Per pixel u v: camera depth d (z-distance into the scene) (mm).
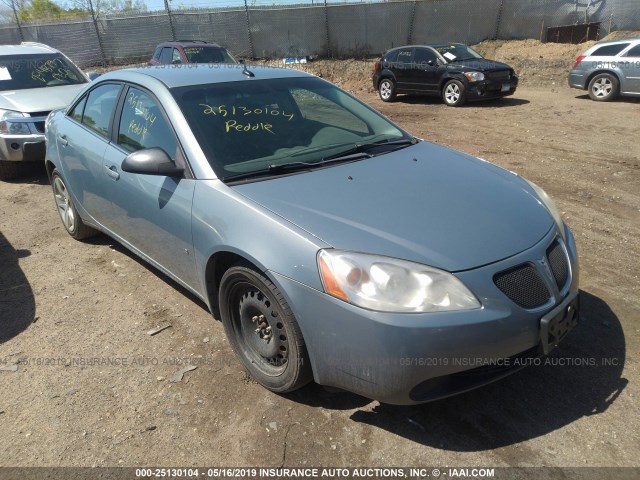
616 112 11312
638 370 3006
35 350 3396
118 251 4871
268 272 2574
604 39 18922
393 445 2557
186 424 2723
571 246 2945
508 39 20781
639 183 6316
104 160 3906
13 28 22375
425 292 2303
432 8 20688
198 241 3021
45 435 2682
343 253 2410
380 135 3771
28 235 5332
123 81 3955
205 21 21766
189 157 3133
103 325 3656
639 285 3924
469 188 3031
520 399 2826
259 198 2801
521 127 10148
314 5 20922
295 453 2527
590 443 2525
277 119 3533
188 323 3641
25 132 6859
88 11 23641
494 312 2336
